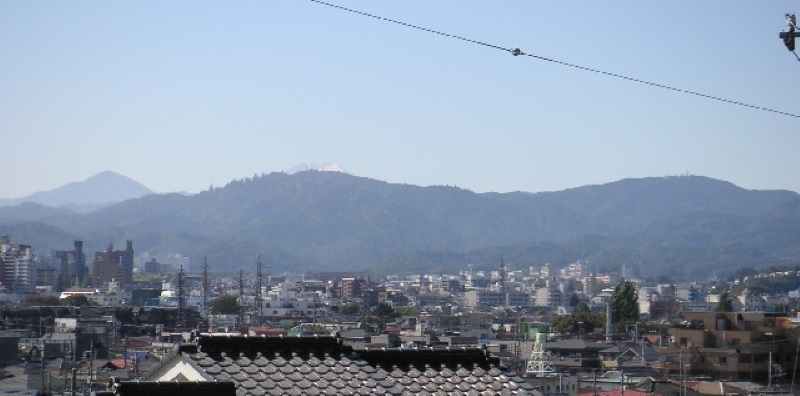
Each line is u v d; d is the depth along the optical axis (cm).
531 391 2006
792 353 13200
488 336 19000
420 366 2033
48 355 13475
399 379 1980
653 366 12962
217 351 1938
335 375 1934
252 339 1959
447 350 2064
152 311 19938
